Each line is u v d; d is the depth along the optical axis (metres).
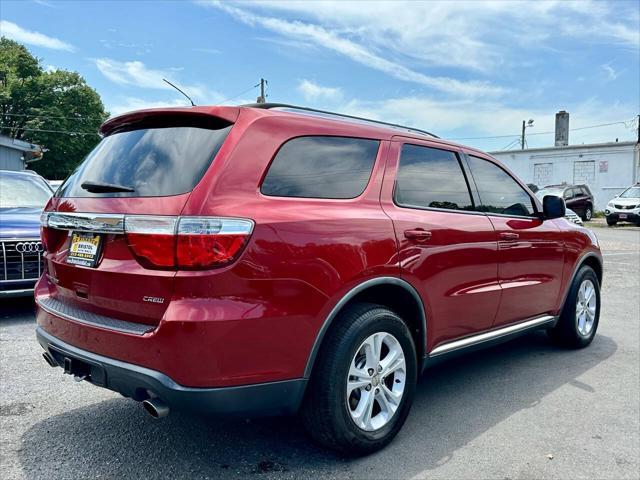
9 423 3.10
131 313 2.35
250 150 2.44
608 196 28.02
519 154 31.06
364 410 2.74
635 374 4.20
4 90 41.44
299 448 2.87
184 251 2.17
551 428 3.19
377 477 2.59
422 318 3.08
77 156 43.03
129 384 2.32
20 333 4.88
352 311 2.69
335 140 2.84
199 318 2.14
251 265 2.26
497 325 3.78
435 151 3.44
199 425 3.12
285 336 2.37
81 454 2.76
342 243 2.59
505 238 3.71
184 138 2.54
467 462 2.76
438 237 3.13
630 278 8.91
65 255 2.73
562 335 4.79
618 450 2.93
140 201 2.36
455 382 3.99
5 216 5.49
